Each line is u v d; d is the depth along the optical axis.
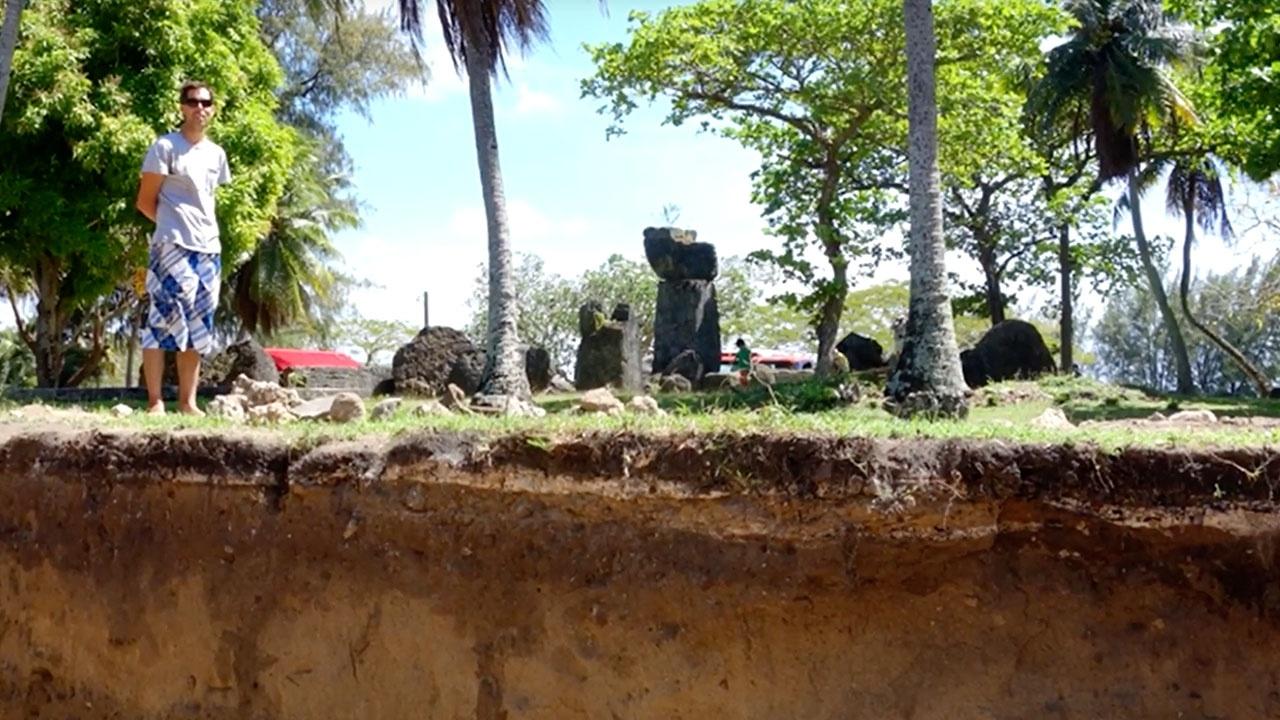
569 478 4.03
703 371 18.83
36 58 13.93
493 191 12.48
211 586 4.74
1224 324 37.75
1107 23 23.25
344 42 28.75
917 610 3.71
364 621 4.42
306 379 21.92
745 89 17.17
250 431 4.81
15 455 5.30
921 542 3.65
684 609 3.90
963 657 3.66
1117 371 41.66
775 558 3.80
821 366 17.94
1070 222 23.78
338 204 31.09
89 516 5.07
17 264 16.11
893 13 15.53
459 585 4.25
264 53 16.27
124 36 14.62
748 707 3.84
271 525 4.63
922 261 10.65
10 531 5.33
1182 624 3.50
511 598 4.17
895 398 10.55
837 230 17.78
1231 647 3.46
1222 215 28.41
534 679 4.11
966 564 3.67
